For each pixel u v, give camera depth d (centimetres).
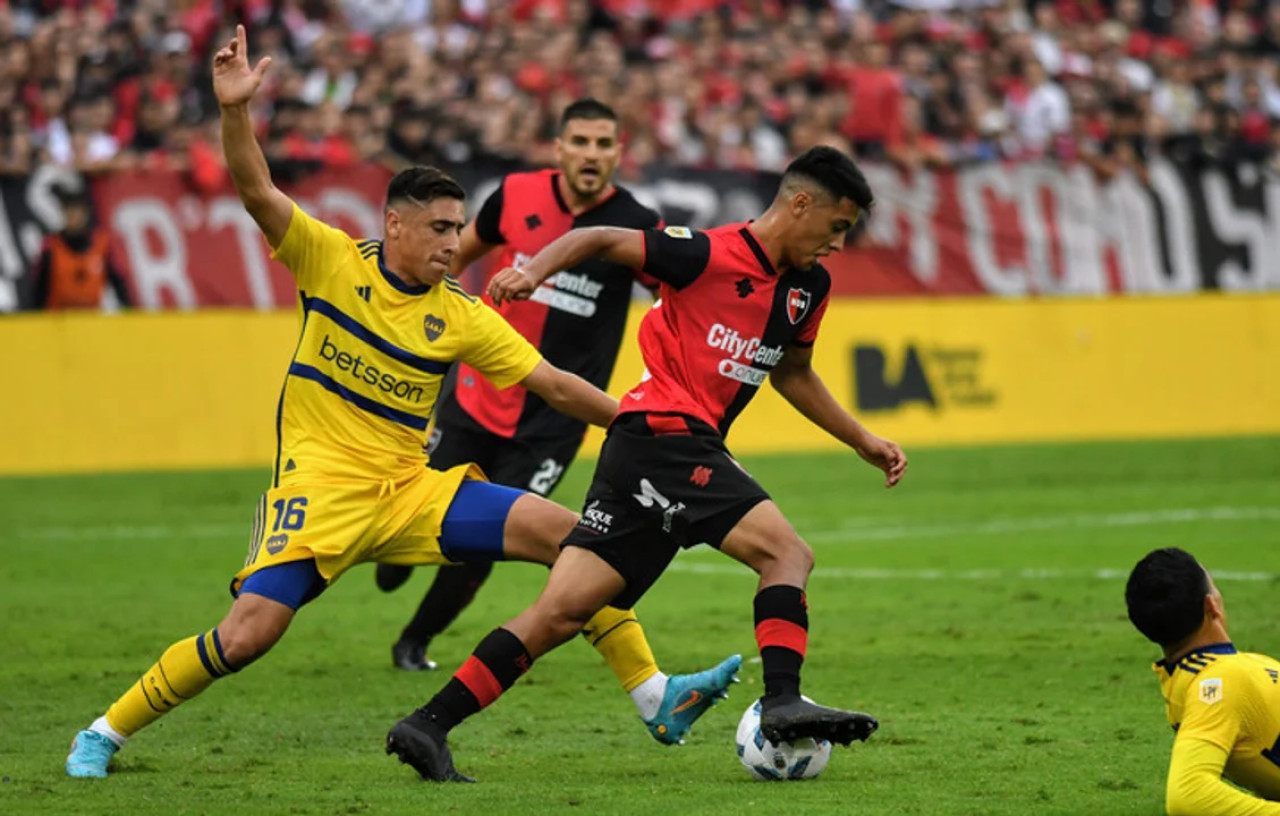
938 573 3731
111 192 6059
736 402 1948
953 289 6856
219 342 6194
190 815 1708
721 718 2312
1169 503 4934
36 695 2492
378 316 1927
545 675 2652
